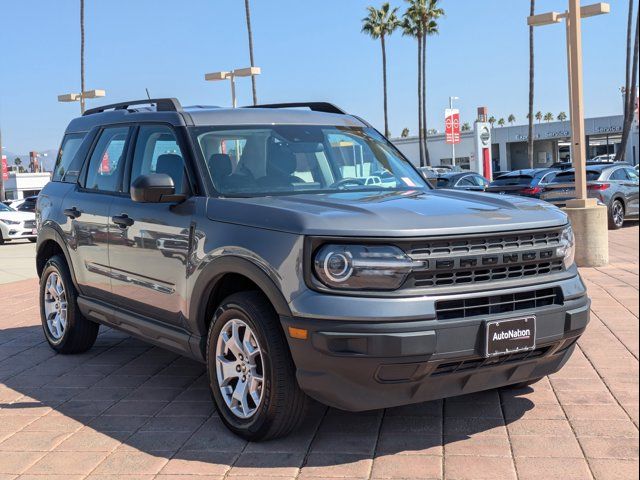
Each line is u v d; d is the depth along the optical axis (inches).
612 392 185.9
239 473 146.6
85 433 174.4
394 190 193.8
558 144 2618.1
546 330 155.6
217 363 169.2
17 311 348.2
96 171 232.8
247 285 175.5
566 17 551.2
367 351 141.6
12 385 218.1
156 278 191.8
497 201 173.0
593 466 143.3
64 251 239.9
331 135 208.2
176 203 184.7
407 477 141.6
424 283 146.7
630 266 408.5
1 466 156.0
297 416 156.8
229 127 196.9
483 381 155.7
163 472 149.1
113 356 248.2
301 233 148.6
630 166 782.5
